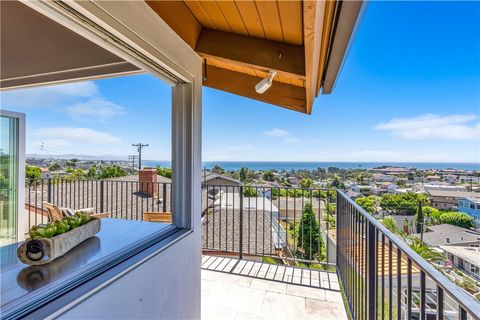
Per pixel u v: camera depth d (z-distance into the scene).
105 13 1.06
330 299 2.53
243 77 2.74
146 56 1.43
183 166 1.95
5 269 1.12
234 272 3.06
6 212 3.49
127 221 2.04
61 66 2.17
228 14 1.56
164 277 1.57
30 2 0.92
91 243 1.50
